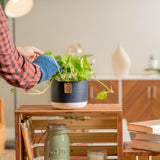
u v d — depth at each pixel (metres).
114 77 4.16
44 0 4.60
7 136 4.66
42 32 4.63
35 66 1.21
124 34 4.62
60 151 1.33
